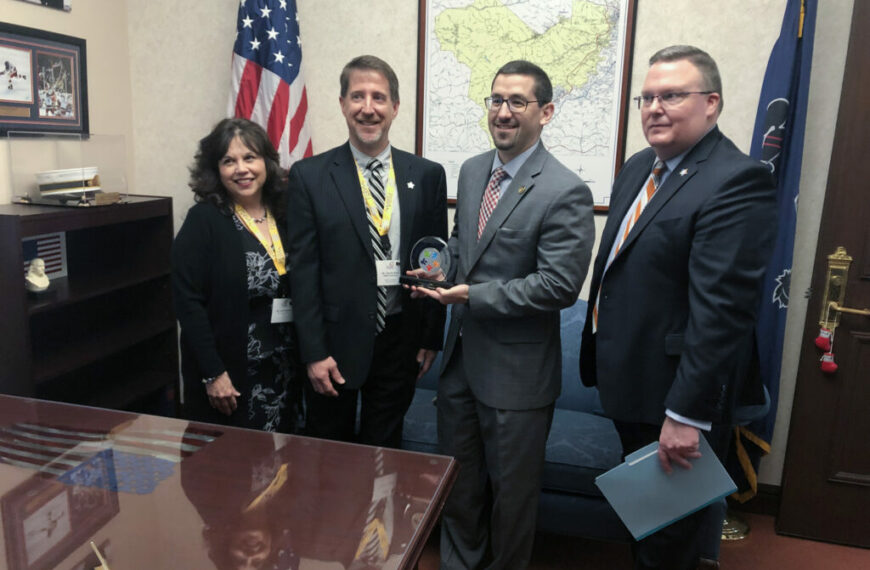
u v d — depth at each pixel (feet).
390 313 6.66
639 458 5.45
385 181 6.63
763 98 8.09
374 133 6.34
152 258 9.70
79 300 8.02
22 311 7.16
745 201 4.96
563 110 9.15
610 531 7.33
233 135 6.42
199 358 6.47
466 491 6.70
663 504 5.42
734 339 4.98
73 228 7.74
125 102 10.57
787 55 7.89
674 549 5.80
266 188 6.88
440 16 9.27
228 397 6.57
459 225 6.40
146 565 3.10
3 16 8.18
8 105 8.26
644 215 5.49
